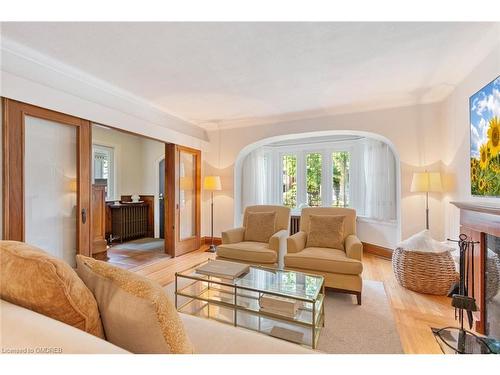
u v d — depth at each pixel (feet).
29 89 7.11
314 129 12.93
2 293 2.71
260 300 5.77
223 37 6.54
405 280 8.86
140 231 18.47
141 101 11.17
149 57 7.55
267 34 6.41
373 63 7.92
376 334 6.15
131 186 19.19
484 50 6.95
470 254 6.63
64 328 2.30
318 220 9.74
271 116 13.47
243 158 16.63
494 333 5.91
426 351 5.47
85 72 8.51
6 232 6.75
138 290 2.52
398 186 11.32
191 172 14.84
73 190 8.57
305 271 8.19
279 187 17.69
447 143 9.95
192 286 7.37
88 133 8.92
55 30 6.21
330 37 6.56
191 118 13.92
